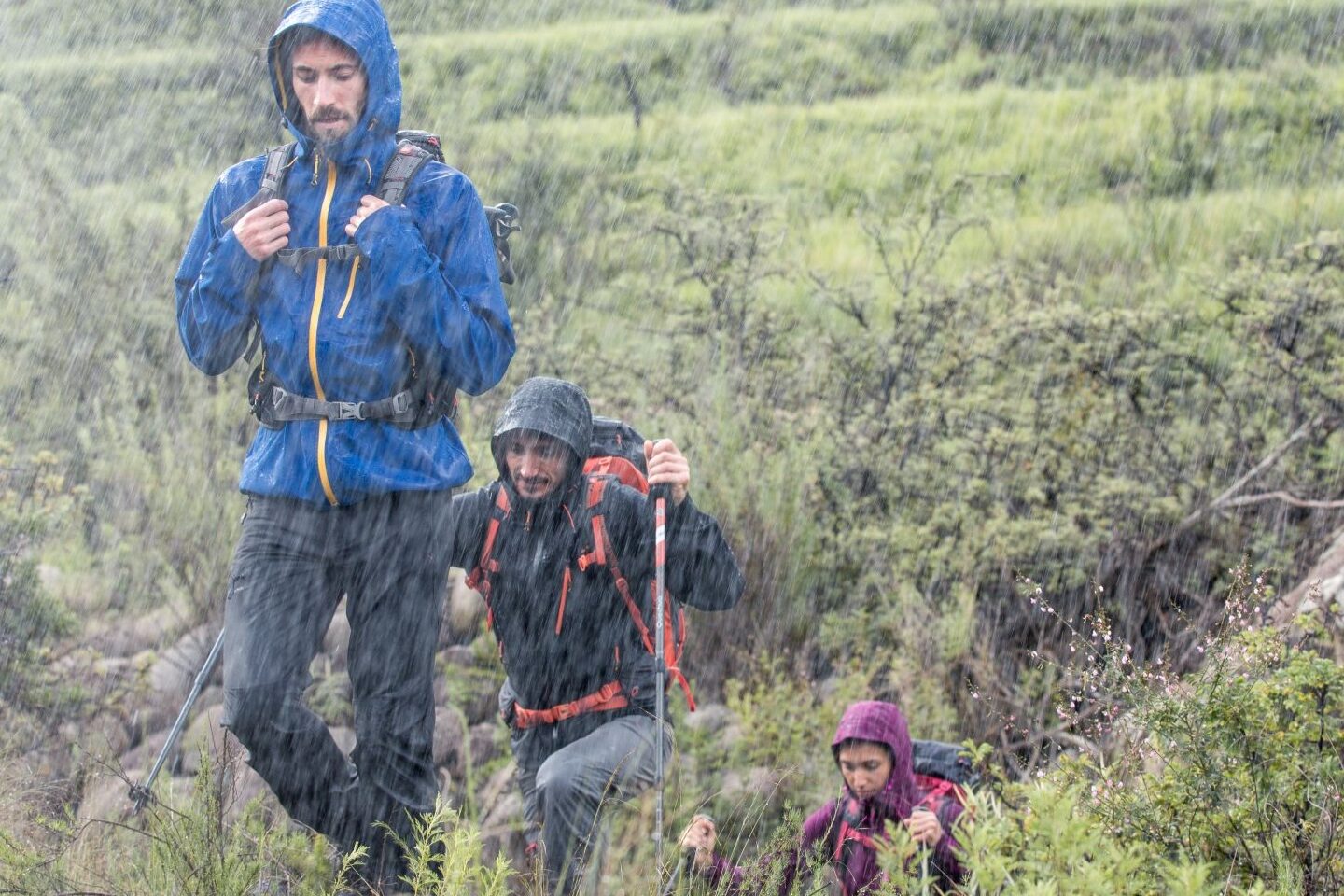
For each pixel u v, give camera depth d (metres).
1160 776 5.95
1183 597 11.84
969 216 21.92
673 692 10.11
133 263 17.34
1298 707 5.71
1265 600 6.99
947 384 14.33
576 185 25.50
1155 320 14.82
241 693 6.13
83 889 5.57
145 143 26.94
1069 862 4.25
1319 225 20.88
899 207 24.30
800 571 11.88
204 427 13.47
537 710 7.43
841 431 13.59
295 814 6.45
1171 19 32.22
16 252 17.73
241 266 6.16
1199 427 13.45
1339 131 24.97
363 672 6.52
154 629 11.30
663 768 6.87
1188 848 5.37
